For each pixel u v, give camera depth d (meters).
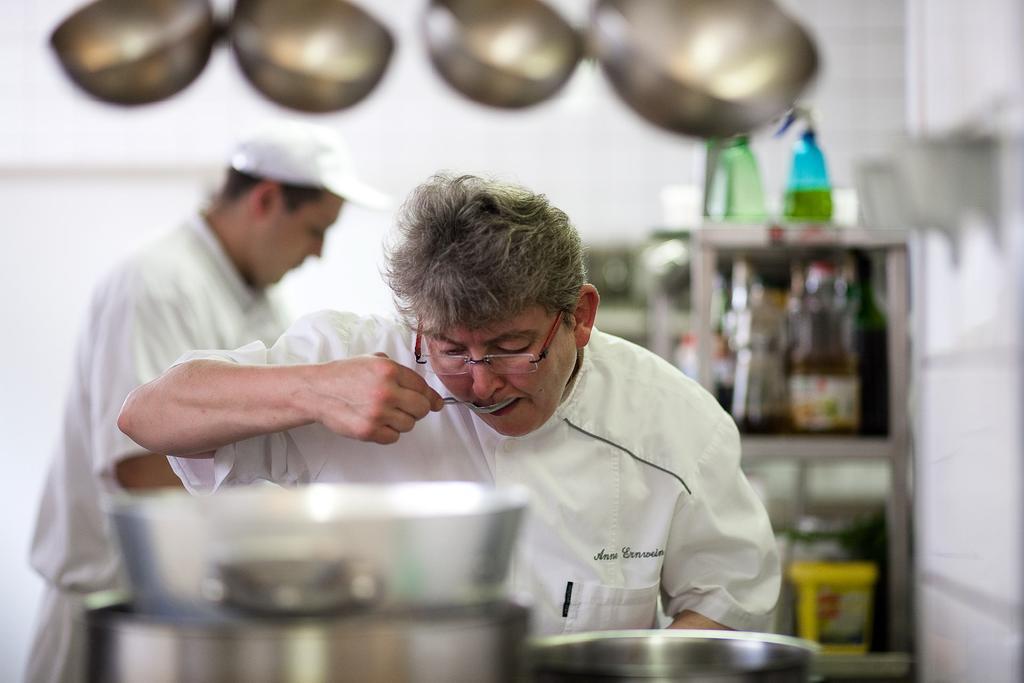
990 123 1.71
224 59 4.28
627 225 4.34
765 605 1.74
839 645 2.40
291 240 2.57
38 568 2.50
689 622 1.69
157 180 4.28
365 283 4.26
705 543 1.74
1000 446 1.66
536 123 4.36
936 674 2.07
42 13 4.27
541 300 1.46
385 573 0.91
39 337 4.25
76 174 4.27
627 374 1.76
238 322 2.54
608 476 1.70
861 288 2.51
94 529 2.48
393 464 1.69
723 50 1.58
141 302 2.31
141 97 1.91
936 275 2.11
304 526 0.90
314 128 2.65
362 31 1.88
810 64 1.58
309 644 0.90
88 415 2.41
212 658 0.90
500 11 1.75
